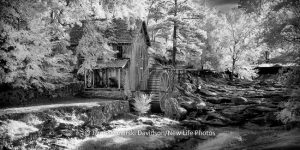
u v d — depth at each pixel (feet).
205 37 107.76
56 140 39.86
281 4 52.75
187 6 101.35
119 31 74.59
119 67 67.72
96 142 41.70
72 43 71.72
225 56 131.34
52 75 58.13
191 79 113.80
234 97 90.22
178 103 74.64
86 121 49.14
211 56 125.18
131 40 72.13
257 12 57.26
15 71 48.06
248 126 63.05
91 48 66.74
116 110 60.29
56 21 63.57
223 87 121.49
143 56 83.30
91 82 73.56
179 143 47.57
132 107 67.82
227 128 61.26
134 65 75.82
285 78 53.98
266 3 56.39
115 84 72.59
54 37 61.93
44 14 62.03
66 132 42.86
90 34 67.36
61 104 52.31
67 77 65.36
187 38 104.99
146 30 82.23
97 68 69.00
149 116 65.62
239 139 48.80
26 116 40.04
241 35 132.67
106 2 80.28
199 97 91.91
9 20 48.67
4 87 51.11
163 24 101.71
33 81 52.60
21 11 49.57
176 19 98.58
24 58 48.75
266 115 65.87
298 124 50.42
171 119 65.67
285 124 56.70
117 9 84.12
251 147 40.50
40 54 52.44
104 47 66.95
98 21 70.64
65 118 45.68
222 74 154.30
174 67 101.09
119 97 67.92
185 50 108.27
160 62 116.78
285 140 41.65
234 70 137.69
